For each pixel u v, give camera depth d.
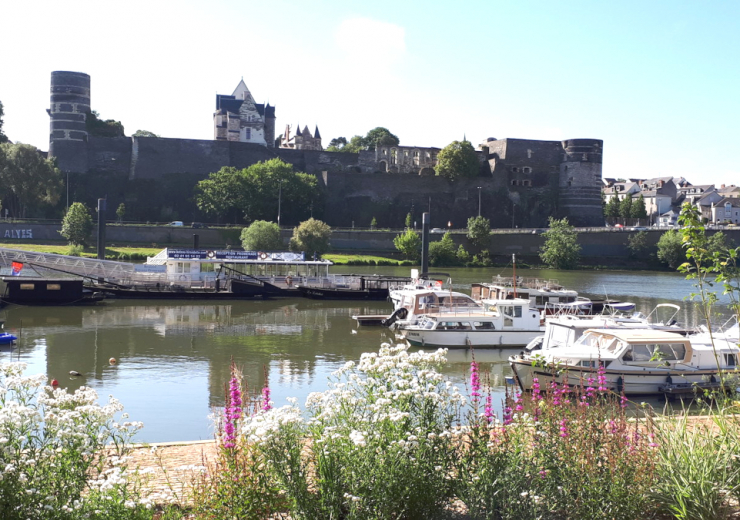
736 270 10.78
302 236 101.81
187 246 110.38
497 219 158.88
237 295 56.53
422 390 9.38
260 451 8.30
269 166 134.62
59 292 50.66
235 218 133.75
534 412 10.36
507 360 33.19
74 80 145.62
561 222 122.25
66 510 7.30
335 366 30.75
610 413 10.41
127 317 45.94
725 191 197.50
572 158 164.12
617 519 8.51
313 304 55.38
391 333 40.97
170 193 146.38
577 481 8.66
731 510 8.97
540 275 99.31
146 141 148.00
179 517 8.19
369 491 8.15
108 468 9.05
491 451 9.27
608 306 48.81
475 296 54.69
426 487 8.41
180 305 52.75
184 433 19.95
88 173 145.25
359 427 8.72
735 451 9.45
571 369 22.55
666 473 9.01
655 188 199.88
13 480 7.10
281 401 24.03
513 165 164.25
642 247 122.94
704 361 24.53
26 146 120.31
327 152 162.62
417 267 105.62
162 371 29.14
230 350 34.50
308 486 8.77
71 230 97.44
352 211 148.75
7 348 33.91
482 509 8.66
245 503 7.98
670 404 22.92
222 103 190.00
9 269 59.59
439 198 155.50
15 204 125.69
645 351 23.97
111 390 25.61
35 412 7.54
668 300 63.12
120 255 93.94
